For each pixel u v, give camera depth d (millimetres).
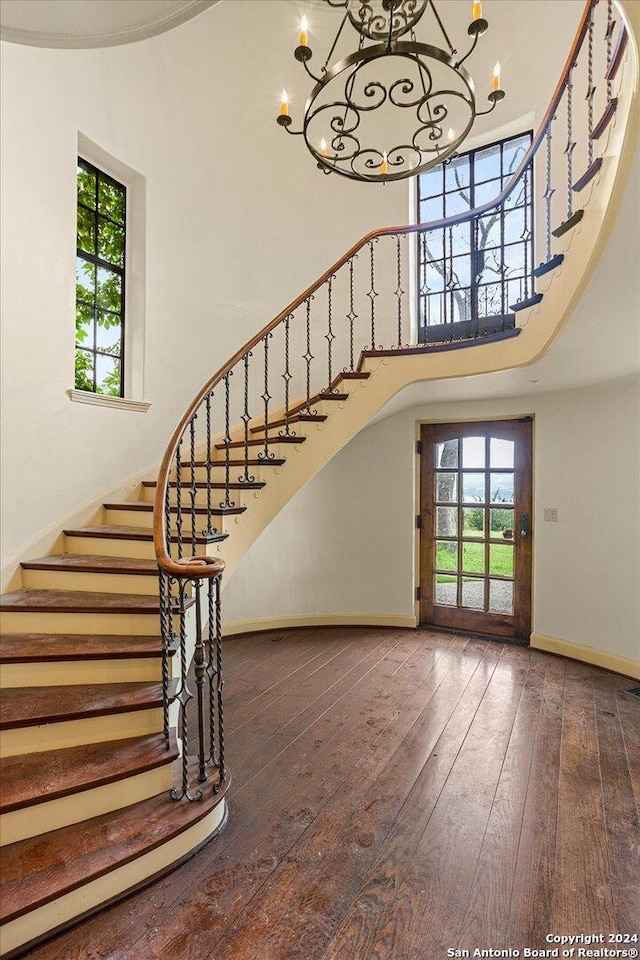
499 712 2959
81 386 3402
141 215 3643
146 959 1437
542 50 3898
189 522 3031
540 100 3947
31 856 1577
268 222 4395
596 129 1790
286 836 1928
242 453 3748
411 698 3154
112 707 1912
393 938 1502
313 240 4574
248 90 4242
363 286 4660
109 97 3352
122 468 3455
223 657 3914
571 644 3826
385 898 1641
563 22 3748
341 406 3400
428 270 4746
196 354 3988
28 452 2777
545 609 4012
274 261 4426
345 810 2082
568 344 2691
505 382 3520
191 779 2004
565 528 3896
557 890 1673
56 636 2281
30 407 2793
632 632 3471
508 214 4344
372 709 3002
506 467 4301
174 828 1729
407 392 3746
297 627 4680
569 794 2182
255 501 3039
